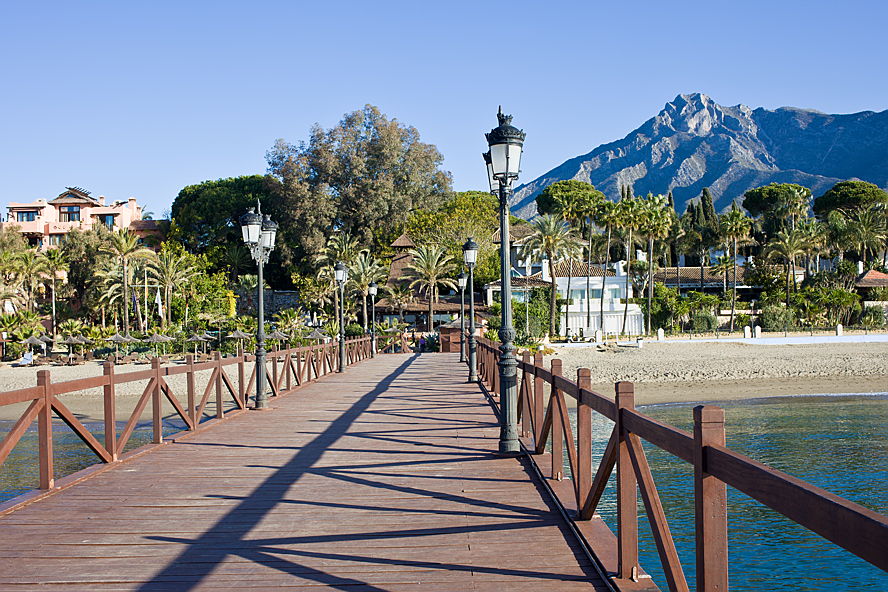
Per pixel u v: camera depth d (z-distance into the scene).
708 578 3.02
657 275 89.25
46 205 81.81
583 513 5.59
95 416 26.42
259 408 13.96
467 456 8.82
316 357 21.31
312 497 6.85
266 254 14.84
